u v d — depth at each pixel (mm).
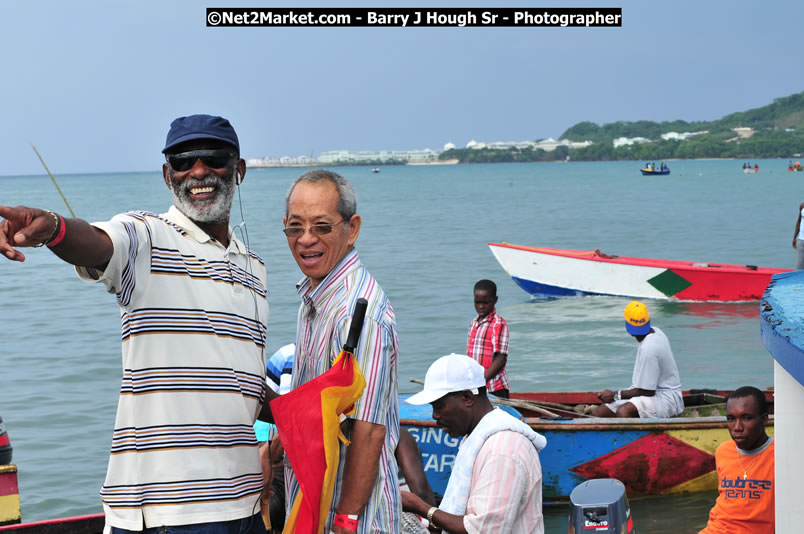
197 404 2973
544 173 184250
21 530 4809
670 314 17734
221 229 3217
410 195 87062
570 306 18953
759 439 5098
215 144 3109
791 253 28453
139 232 2912
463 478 4090
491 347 9031
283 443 2959
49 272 27500
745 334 15602
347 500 3010
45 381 12805
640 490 7766
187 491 2926
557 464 7684
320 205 3105
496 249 20391
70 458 9328
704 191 80938
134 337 2941
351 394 2936
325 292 3152
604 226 41500
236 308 3131
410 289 21906
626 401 8664
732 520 5148
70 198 97125
